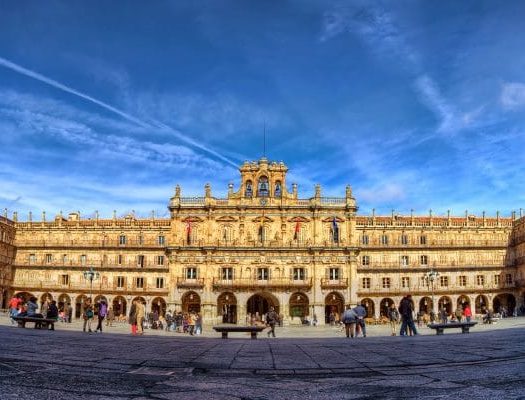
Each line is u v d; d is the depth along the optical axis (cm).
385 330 6525
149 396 1376
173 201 10694
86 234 12338
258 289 10338
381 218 12244
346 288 10400
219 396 1405
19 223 12544
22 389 1382
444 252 12000
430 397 1382
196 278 10481
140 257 12088
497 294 11825
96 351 2350
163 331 7106
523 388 1470
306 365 2042
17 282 12212
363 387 1548
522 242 11606
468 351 2428
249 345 2977
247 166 10900
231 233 10662
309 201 10819
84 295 11981
